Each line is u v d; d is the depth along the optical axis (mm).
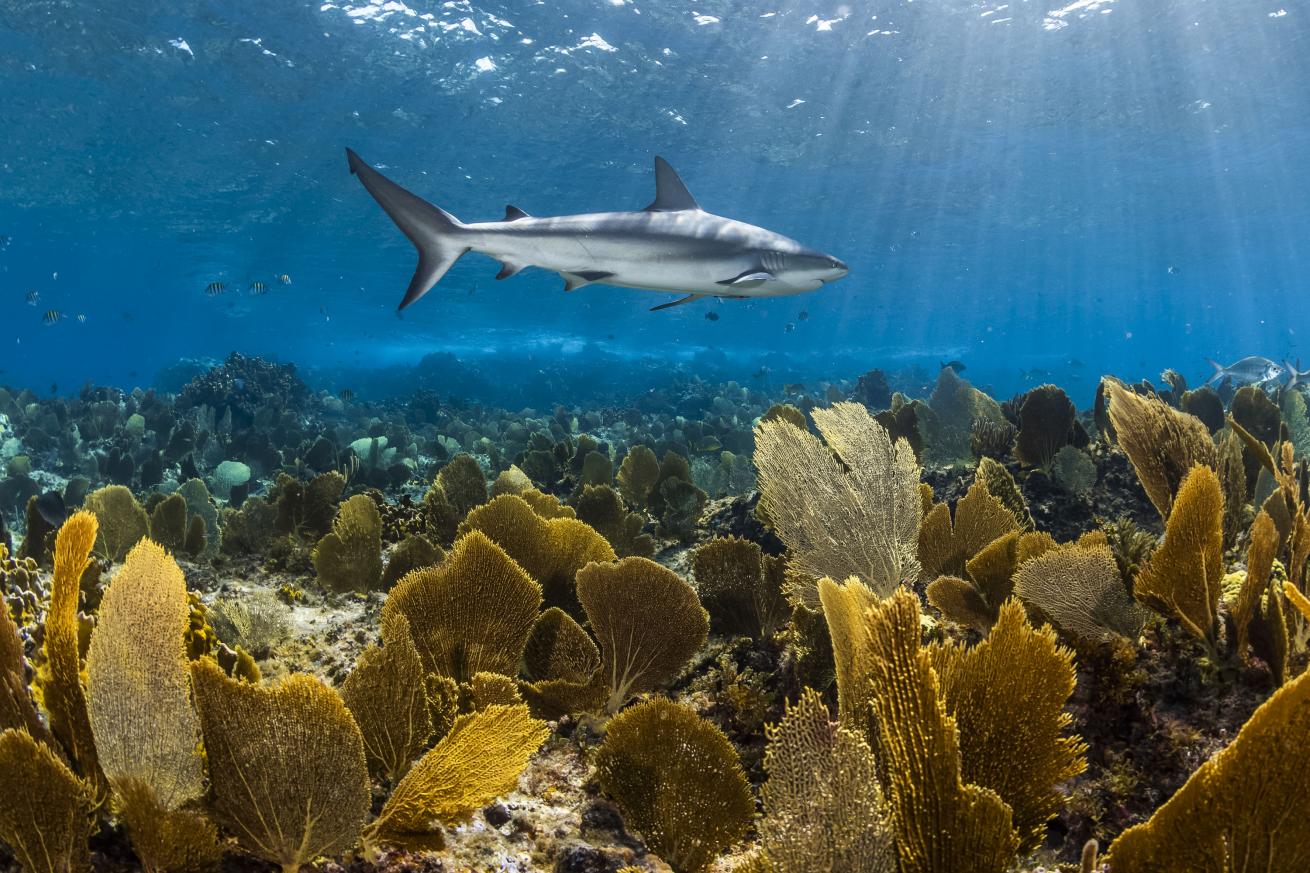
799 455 3400
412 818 2066
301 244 38094
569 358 81625
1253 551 2496
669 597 3178
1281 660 2398
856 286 62531
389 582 4824
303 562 5438
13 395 19641
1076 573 2764
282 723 1868
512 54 20375
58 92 21188
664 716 2389
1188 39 22031
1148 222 45438
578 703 3115
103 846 1979
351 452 11547
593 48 20484
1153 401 3541
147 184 28953
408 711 2432
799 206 36625
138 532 5562
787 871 1668
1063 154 31375
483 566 3057
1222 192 39094
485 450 14641
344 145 25281
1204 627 2605
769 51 21391
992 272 59594
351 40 19094
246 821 1889
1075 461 5195
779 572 3676
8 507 8703
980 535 3803
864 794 1656
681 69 21875
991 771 1925
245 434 13000
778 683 3328
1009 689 1917
